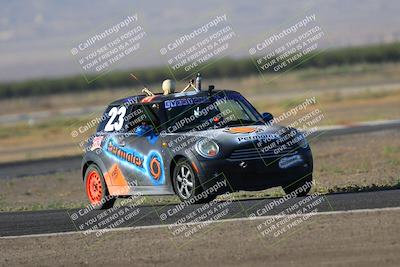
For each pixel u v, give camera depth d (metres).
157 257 25.12
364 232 25.52
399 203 29.73
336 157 60.59
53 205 42.59
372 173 46.56
